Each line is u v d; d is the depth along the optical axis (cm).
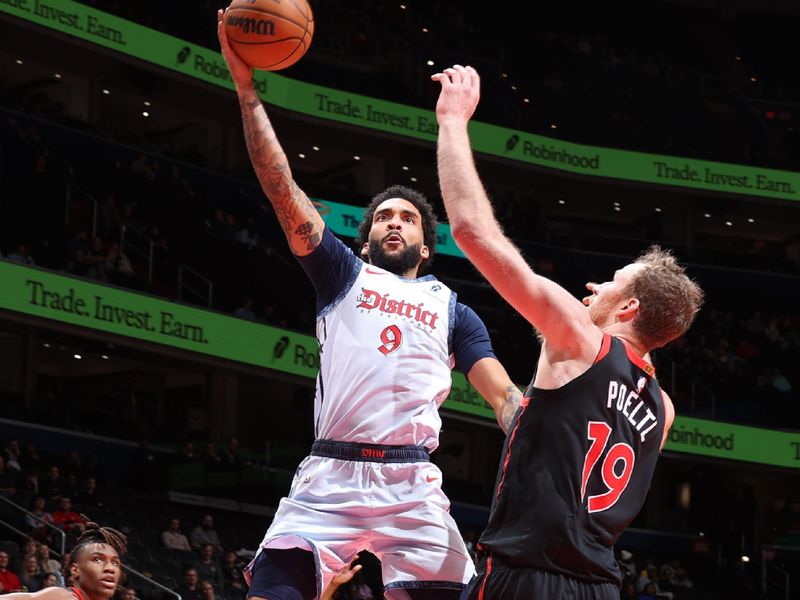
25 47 2352
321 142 2775
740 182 2894
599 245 2998
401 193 399
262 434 2547
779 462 2478
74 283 1864
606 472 286
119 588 1232
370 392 356
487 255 282
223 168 2556
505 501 287
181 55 2383
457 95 311
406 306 367
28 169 2141
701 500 2464
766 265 2950
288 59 363
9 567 1280
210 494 1900
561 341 285
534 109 2962
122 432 2064
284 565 347
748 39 3291
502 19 3144
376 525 352
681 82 3109
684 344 2611
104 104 2614
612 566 288
